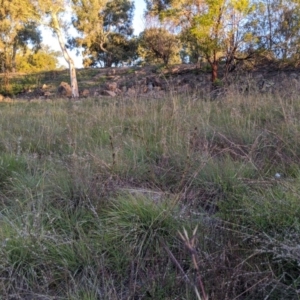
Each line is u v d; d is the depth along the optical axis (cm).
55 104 1164
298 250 269
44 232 334
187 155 421
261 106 662
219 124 595
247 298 271
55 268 310
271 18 1811
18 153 517
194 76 2078
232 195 366
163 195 381
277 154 447
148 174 450
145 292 278
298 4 1770
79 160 468
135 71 2684
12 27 3291
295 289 259
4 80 3067
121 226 335
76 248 322
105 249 323
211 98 856
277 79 1429
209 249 309
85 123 695
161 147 523
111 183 415
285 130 512
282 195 341
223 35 1748
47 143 610
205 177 411
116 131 643
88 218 366
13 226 338
